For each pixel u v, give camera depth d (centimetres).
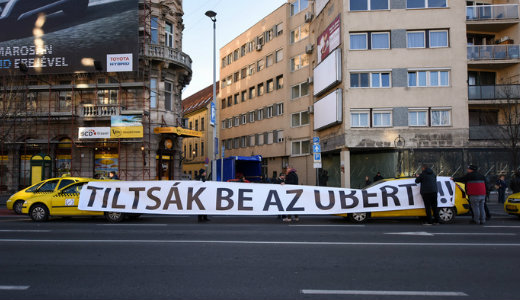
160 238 914
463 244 832
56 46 2517
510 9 2634
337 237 930
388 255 718
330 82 2789
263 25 4188
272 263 653
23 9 2562
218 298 474
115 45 2481
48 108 2600
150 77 2625
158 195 1256
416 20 2606
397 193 1239
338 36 2714
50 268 620
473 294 492
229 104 4981
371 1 2647
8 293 494
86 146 2473
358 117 2608
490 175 2475
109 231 1040
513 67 2648
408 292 498
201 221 1305
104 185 1272
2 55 2536
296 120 3628
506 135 2347
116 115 2423
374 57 2616
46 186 1328
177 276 571
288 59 3747
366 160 2705
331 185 3069
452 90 2548
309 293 493
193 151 5641
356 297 478
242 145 4625
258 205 1238
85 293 494
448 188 1245
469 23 2602
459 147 2509
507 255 720
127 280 551
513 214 1348
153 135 2603
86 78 2633
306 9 3500
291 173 1324
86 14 2522
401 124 2561
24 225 1184
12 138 2522
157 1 2725
